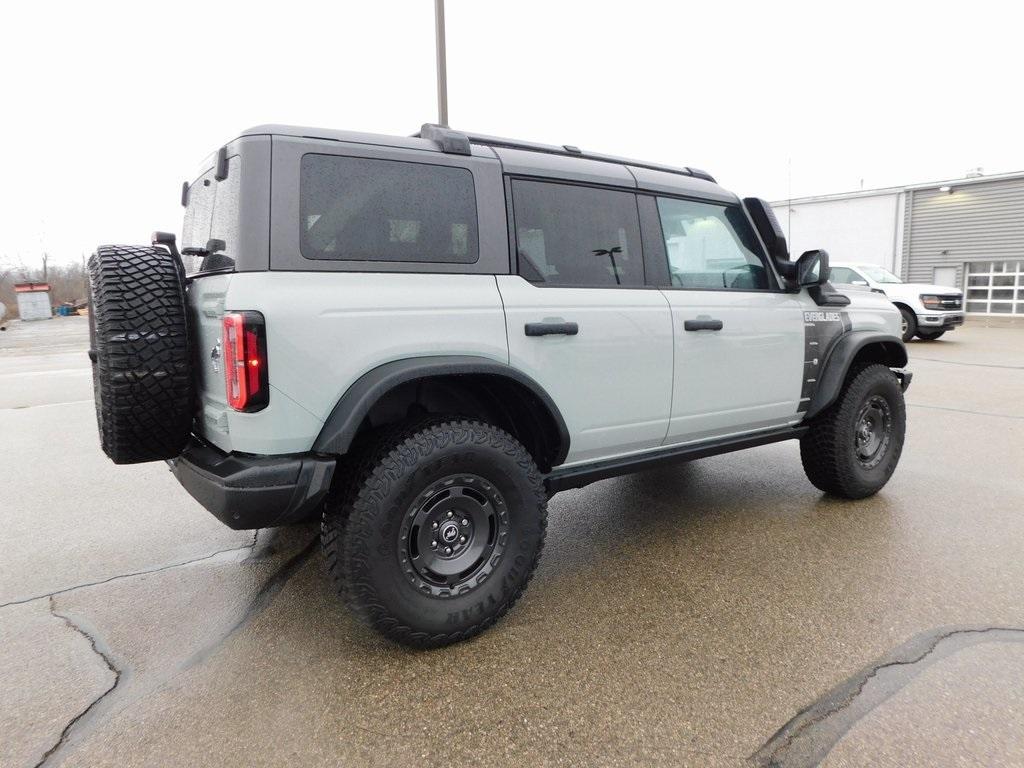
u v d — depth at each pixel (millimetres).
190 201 3178
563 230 2961
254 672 2379
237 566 3355
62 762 1928
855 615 2705
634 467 3240
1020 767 1836
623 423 3090
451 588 2482
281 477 2193
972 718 2049
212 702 2203
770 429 3850
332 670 2379
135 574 3275
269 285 2186
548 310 2787
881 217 23625
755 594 2908
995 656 2389
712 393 3400
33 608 2924
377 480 2287
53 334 24953
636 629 2629
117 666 2443
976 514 3883
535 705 2152
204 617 2812
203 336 2525
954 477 4629
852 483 4027
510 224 2783
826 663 2367
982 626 2600
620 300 3041
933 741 1947
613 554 3385
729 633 2584
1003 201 20812
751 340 3535
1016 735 1972
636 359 3072
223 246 2381
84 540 3752
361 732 2031
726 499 4250
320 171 2350
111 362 2363
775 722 2051
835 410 3973
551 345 2791
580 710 2123
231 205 2320
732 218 3707
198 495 2375
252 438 2189
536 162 2932
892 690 2199
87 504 4406
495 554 2574
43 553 3564
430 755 1927
